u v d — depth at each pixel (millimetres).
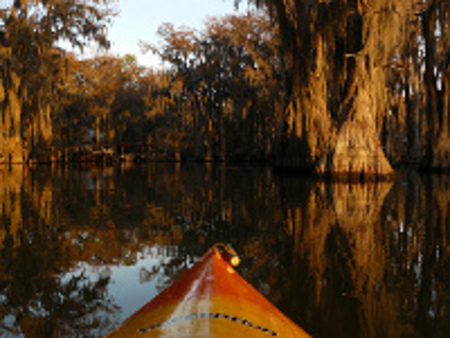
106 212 10898
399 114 49844
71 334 3533
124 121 75125
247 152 62688
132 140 81750
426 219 9828
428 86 32219
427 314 4125
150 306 2059
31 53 43281
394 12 21906
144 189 17516
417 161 48125
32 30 42062
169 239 7559
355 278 5285
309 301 4492
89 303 4320
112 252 6570
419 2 31906
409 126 48562
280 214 10570
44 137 47750
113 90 63594
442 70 33812
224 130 66438
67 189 17406
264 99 57625
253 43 50125
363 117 22859
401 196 14805
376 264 5973
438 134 32000
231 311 1896
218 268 2855
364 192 16281
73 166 44500
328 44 25531
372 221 9570
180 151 71500
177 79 64438
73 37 43125
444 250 6789
